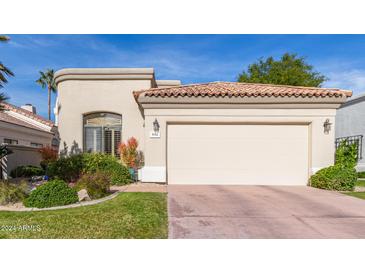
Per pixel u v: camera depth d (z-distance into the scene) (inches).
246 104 475.2
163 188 432.5
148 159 474.3
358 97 717.3
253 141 482.9
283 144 482.3
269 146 482.6
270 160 482.3
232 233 216.5
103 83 547.5
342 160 480.1
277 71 1244.5
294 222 247.0
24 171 611.5
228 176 481.7
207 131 483.5
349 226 237.1
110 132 554.3
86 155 486.6
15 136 703.1
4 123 642.2
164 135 475.2
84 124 553.9
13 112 877.2
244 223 242.4
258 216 265.0
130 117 542.9
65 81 553.0
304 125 481.7
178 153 482.3
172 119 475.8
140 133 540.7
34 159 720.3
